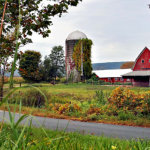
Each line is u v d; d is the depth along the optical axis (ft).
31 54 220.84
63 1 23.18
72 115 44.06
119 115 39.19
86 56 214.07
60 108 47.37
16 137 3.77
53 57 281.74
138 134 27.71
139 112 40.01
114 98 44.75
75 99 76.79
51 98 69.62
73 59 213.05
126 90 45.32
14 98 61.05
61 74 277.85
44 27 22.12
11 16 18.92
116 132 29.17
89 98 73.92
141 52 194.18
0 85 53.01
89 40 214.28
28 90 64.39
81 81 208.74
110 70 236.22
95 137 20.53
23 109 50.65
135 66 197.36
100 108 46.85
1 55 17.24
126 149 10.35
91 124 35.99
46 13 22.29
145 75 167.53
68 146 9.43
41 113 46.75
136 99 42.93
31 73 214.90
